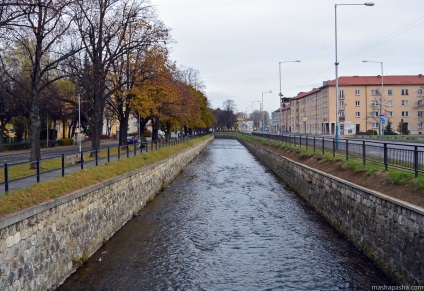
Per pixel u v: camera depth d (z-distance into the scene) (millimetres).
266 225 16938
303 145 31844
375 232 11648
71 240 11383
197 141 66875
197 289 10328
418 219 9031
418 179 10969
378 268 11359
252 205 21312
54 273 10164
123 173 18016
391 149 14055
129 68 32625
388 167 14266
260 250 13523
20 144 48750
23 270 8609
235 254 13148
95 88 27875
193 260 12562
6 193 9680
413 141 46438
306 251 13258
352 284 10352
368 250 12195
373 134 74500
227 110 173750
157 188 25594
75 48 29344
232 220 17906
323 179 18203
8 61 32688
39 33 19672
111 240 14812
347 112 91938
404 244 9719
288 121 150750
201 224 17219
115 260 12500
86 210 12688
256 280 10922
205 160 50938
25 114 44750
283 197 23688
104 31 28344
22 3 16234
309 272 11383
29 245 8922
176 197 23891
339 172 17359
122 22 28812
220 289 10344
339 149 21047
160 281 10828
